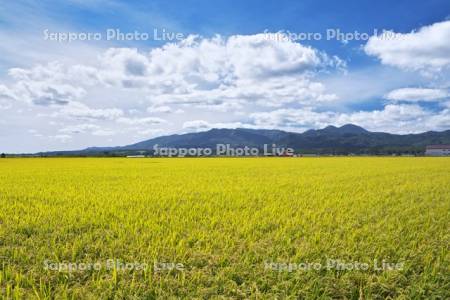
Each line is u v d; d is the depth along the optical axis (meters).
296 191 14.41
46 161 51.91
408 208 10.90
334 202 11.66
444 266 5.87
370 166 35.50
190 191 14.40
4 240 7.05
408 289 5.13
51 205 11.02
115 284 5.01
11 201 11.80
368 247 6.68
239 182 18.30
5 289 4.82
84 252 6.41
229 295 4.87
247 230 7.67
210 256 6.08
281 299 4.75
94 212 9.78
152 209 10.26
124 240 6.97
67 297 4.71
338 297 4.99
